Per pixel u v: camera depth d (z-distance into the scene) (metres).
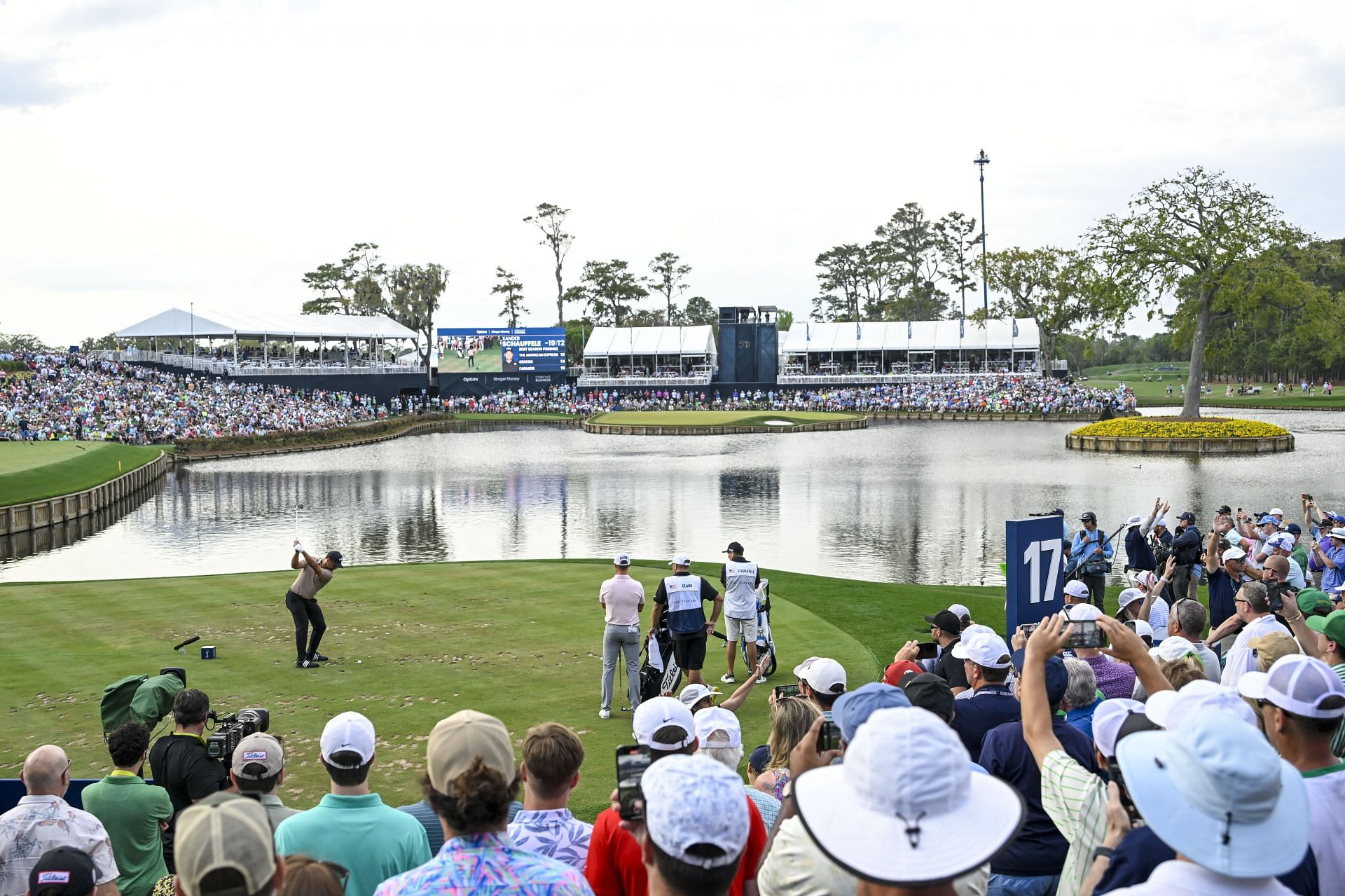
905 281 153.75
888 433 78.06
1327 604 11.09
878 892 2.98
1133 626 12.07
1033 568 8.87
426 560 29.33
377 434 80.44
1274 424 78.00
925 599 19.94
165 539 34.62
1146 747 3.38
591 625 17.22
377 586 20.69
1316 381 134.25
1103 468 51.22
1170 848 3.78
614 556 29.61
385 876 4.92
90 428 64.75
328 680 14.00
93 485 43.53
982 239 115.25
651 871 3.37
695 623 12.68
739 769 10.45
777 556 29.31
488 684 13.78
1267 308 68.00
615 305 146.50
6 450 53.69
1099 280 70.44
